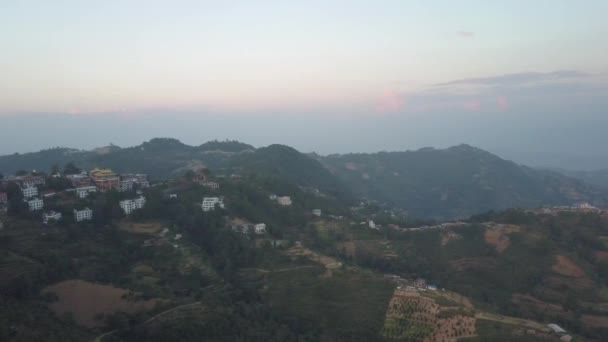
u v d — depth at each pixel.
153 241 183.12
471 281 197.50
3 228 167.38
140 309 135.25
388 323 146.50
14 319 114.31
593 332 158.62
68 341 112.62
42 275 140.25
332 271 177.62
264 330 138.75
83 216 190.62
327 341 139.12
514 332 138.50
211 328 131.00
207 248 191.88
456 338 137.12
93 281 146.12
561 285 188.25
